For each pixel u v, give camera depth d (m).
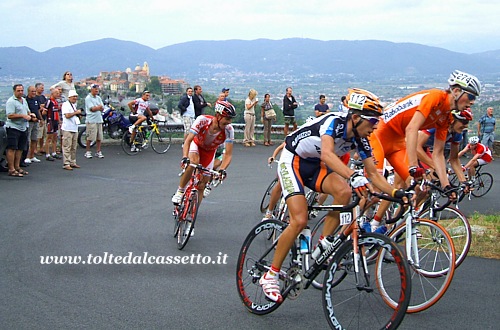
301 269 3.79
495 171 13.48
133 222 6.77
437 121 4.61
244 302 4.04
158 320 3.84
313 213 6.05
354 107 3.43
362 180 3.28
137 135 12.98
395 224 4.65
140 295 4.32
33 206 7.48
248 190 9.20
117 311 3.98
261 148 14.98
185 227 5.62
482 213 8.41
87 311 3.97
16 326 3.69
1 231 6.19
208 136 5.85
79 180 9.49
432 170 5.09
